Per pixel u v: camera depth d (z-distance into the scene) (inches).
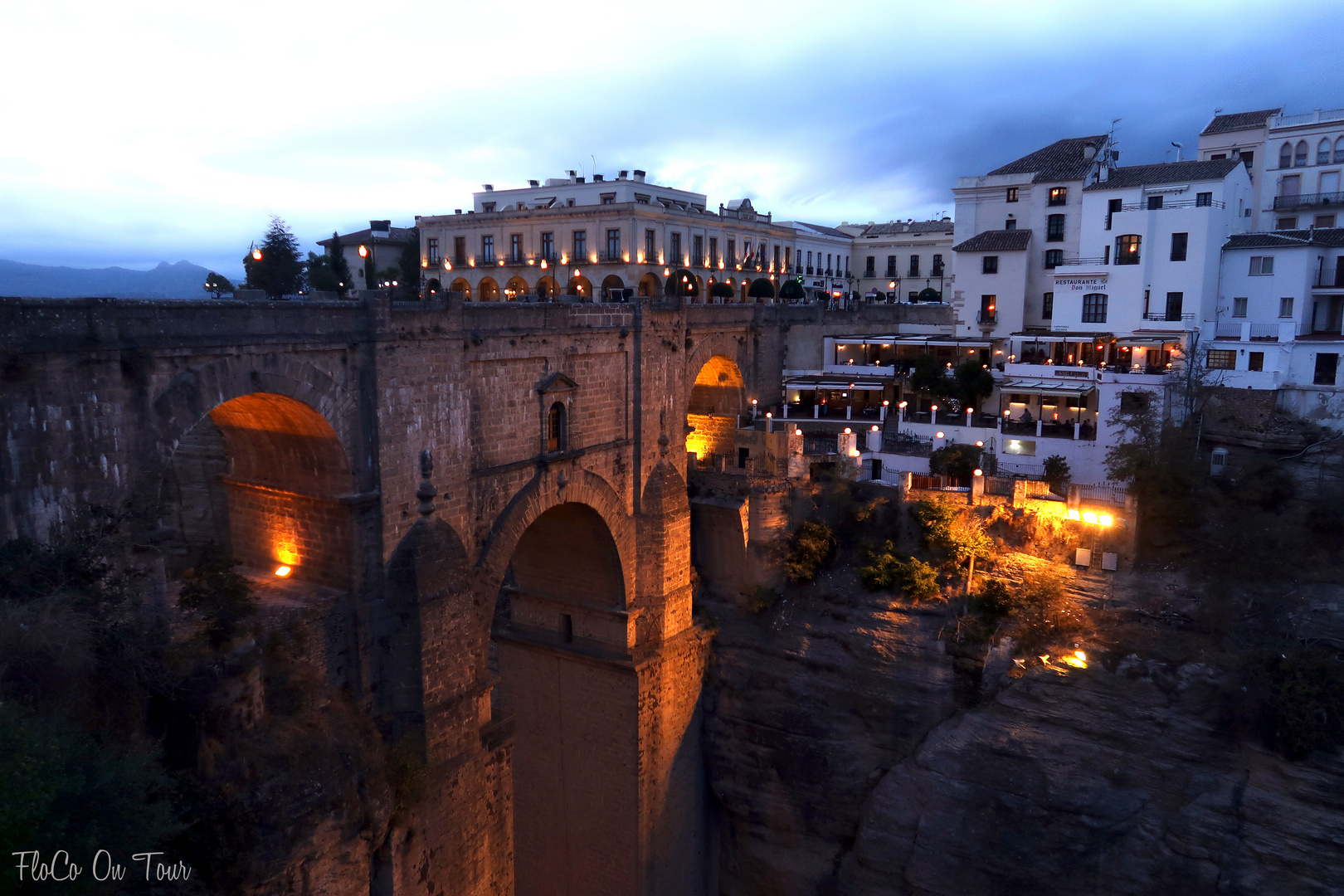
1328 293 1924.2
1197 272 1937.7
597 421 1416.1
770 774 1665.8
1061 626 1460.4
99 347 765.3
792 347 2140.7
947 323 2593.5
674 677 1604.3
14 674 646.5
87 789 572.4
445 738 1107.3
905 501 1679.4
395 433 1047.0
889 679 1568.7
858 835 1574.8
